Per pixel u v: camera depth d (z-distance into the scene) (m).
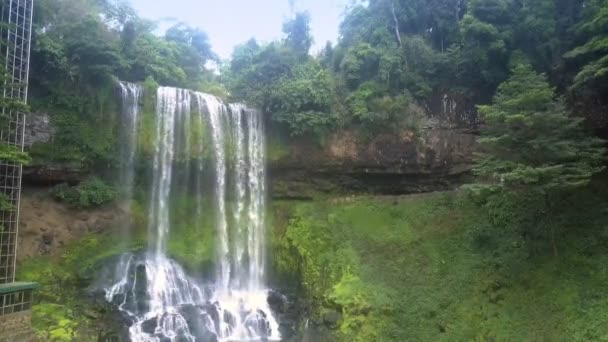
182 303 24.31
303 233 27.86
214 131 29.19
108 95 26.42
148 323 21.31
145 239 26.53
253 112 30.75
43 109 24.22
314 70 32.09
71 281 22.33
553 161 20.50
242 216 29.45
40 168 24.20
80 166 25.28
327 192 31.56
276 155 30.38
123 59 27.38
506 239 23.64
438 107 32.06
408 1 34.72
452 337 19.92
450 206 27.72
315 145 30.58
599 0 24.31
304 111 30.22
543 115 19.83
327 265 25.38
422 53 32.47
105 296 22.25
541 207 23.53
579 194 23.53
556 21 27.58
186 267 26.19
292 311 24.30
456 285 22.45
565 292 19.75
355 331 20.98
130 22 30.81
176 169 28.50
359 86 31.91
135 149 27.08
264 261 28.55
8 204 17.72
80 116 25.48
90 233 25.23
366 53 32.38
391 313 21.66
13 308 18.22
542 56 27.91
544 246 22.14
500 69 29.31
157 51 33.81
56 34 25.17
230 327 23.00
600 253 20.70
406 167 30.86
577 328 18.22
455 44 32.28
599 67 21.61
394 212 28.59
